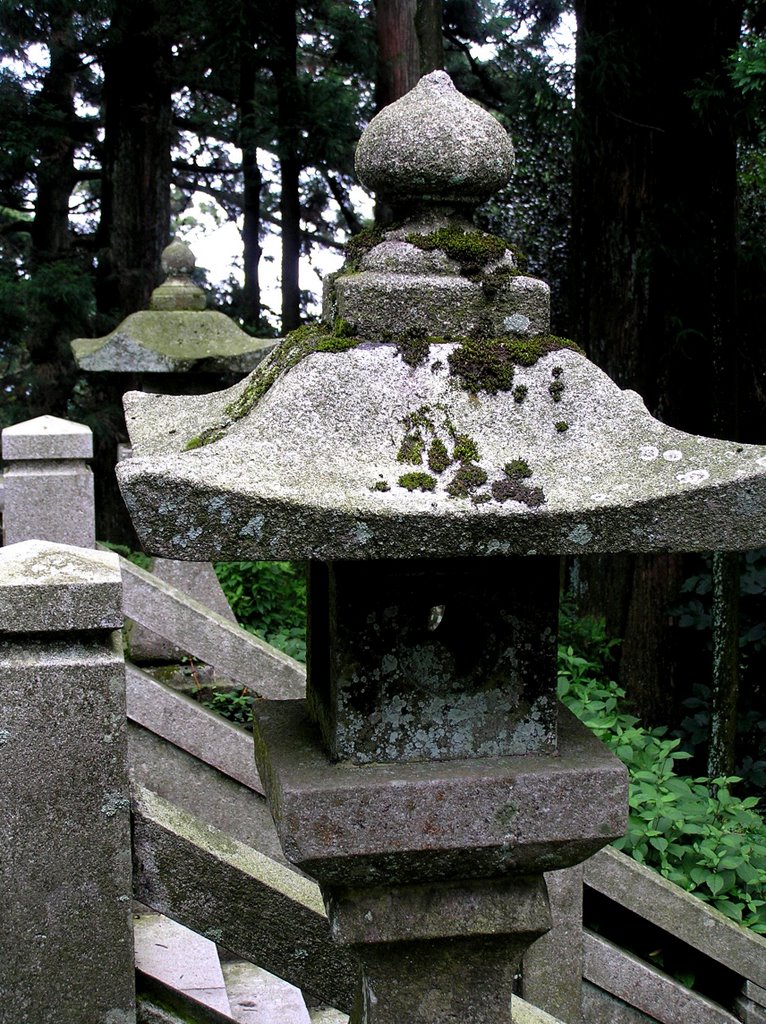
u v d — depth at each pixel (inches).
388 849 72.5
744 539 64.5
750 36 245.0
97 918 82.7
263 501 61.5
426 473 65.5
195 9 381.1
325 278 83.4
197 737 154.8
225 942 88.0
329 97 409.1
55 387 402.9
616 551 65.0
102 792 82.0
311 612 85.4
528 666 76.3
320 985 90.5
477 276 73.8
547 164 401.7
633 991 131.3
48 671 80.3
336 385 68.0
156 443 78.6
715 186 271.4
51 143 423.2
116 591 79.7
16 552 83.5
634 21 268.5
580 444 68.4
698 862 146.3
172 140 521.7
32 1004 82.2
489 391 69.7
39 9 378.9
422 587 74.1
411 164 74.9
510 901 78.5
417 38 271.6
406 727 75.3
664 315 278.7
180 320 226.8
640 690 286.8
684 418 280.5
